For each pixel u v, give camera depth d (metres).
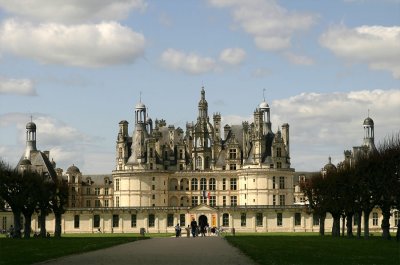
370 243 96.38
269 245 90.56
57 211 151.38
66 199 155.00
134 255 70.19
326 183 144.38
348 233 135.12
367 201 120.75
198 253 73.75
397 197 116.00
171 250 80.25
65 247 84.38
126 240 113.31
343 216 141.75
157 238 134.00
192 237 144.12
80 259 64.06
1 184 132.75
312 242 101.50
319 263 57.94
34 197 135.88
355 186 123.75
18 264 57.38
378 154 124.06
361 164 124.81
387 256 66.62
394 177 117.62
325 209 144.38
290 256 66.19
